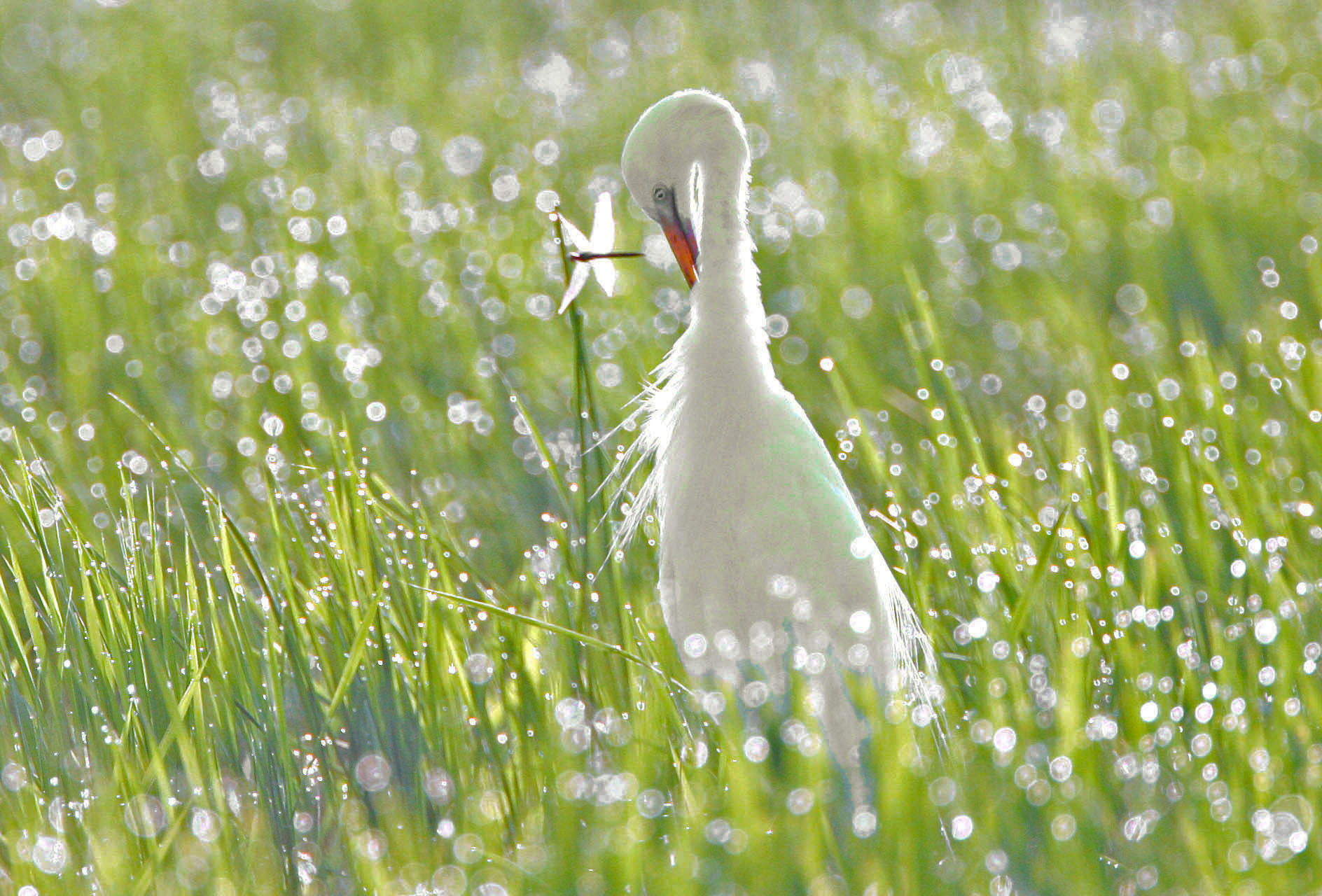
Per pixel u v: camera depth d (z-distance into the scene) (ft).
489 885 19.58
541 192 58.23
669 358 27.61
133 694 24.94
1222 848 20.75
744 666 25.18
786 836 19.90
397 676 25.22
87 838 22.02
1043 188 63.41
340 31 113.60
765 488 25.26
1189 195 57.72
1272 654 25.72
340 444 34.71
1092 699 25.43
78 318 47.44
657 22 113.39
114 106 87.25
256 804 24.03
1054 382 43.80
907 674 26.40
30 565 30.73
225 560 26.68
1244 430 34.91
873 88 87.97
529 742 24.22
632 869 19.45
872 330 47.75
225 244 59.93
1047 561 25.00
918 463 36.86
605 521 29.91
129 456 37.04
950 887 19.70
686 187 27.71
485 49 105.29
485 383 42.19
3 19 117.29
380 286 51.88
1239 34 93.40
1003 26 104.68
